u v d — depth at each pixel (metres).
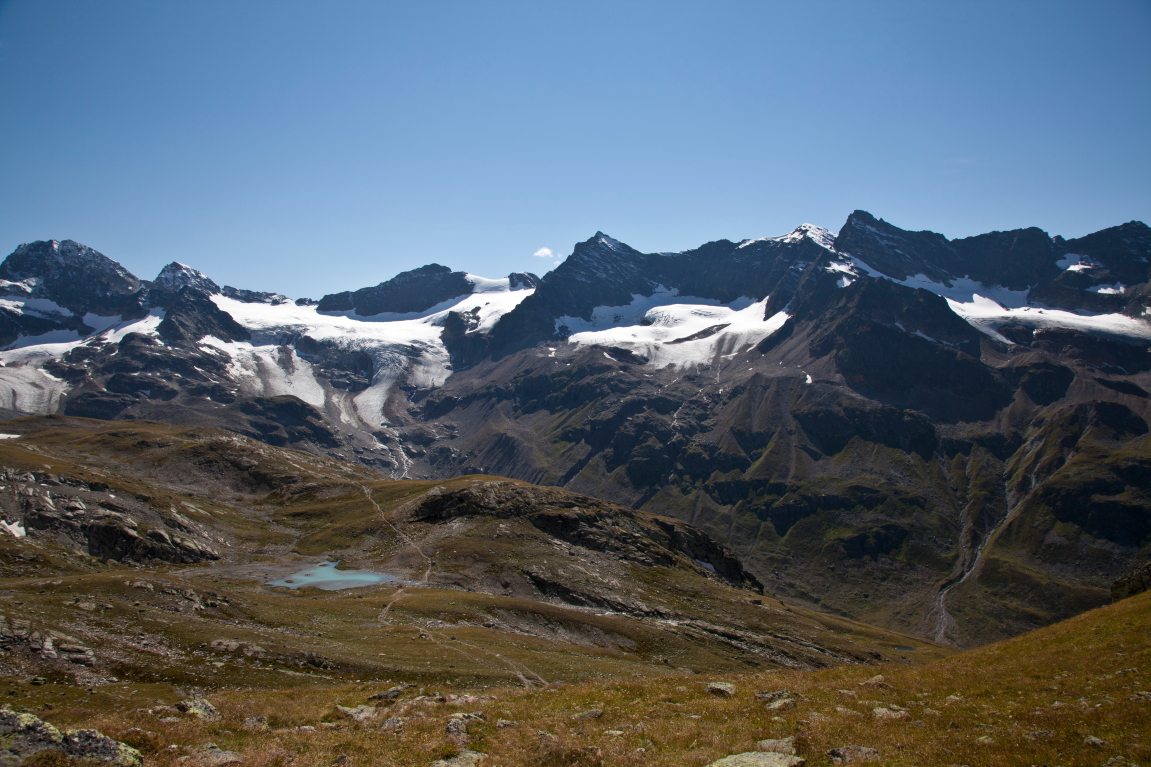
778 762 27.27
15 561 119.56
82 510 146.75
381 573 140.50
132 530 143.38
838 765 26.94
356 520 178.38
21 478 150.25
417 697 43.62
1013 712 32.44
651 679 47.34
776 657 127.25
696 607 148.25
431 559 149.00
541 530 172.75
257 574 137.50
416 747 30.86
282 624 87.44
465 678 71.81
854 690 40.03
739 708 36.38
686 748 30.52
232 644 70.31
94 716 39.00
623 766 28.28
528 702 40.34
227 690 58.62
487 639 94.56
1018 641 53.28
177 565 140.62
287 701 44.28
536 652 91.94
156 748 30.27
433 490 188.00
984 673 41.94
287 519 186.50
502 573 143.00
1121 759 25.28
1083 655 42.09
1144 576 67.62
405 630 93.25
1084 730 28.55
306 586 129.12
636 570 161.75
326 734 33.84
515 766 28.58
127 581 87.62
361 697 46.59
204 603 88.00
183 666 63.28
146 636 68.81
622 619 126.00
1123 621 48.00
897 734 30.42
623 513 195.88
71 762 26.41
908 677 42.91
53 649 60.38
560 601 135.62
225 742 32.91
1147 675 35.00
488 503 180.25
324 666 69.62
